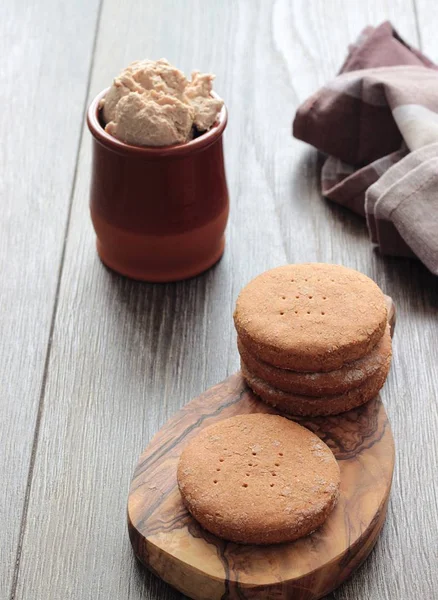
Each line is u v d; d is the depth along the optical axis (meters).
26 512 0.55
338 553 0.51
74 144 0.75
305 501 0.51
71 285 0.66
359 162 0.74
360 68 0.77
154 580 0.53
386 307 0.58
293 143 0.76
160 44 0.83
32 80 0.80
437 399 0.60
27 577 0.53
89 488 0.56
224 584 0.50
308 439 0.54
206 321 0.64
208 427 0.55
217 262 0.67
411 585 0.53
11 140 0.75
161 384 0.61
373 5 0.86
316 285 0.58
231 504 0.51
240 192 0.72
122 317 0.64
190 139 0.62
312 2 0.87
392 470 0.55
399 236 0.67
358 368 0.56
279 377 0.56
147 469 0.55
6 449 0.58
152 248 0.64
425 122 0.69
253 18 0.85
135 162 0.61
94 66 0.81
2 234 0.69
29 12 0.85
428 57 0.80
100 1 0.87
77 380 0.61
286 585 0.50
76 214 0.71
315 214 0.71
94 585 0.53
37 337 0.63
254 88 0.79
